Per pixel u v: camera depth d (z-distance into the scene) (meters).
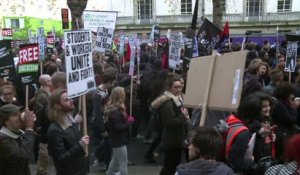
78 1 16.92
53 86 5.89
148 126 8.80
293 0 43.25
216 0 17.56
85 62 4.78
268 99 4.21
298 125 5.34
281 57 10.73
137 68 10.32
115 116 5.89
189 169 2.95
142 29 46.50
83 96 4.68
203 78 3.92
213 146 3.10
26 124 4.14
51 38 19.75
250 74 7.49
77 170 4.24
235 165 3.73
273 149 4.36
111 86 6.96
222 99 3.64
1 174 3.94
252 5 44.41
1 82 6.14
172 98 5.39
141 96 9.17
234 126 3.84
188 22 45.19
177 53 8.76
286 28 43.94
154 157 7.73
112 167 6.21
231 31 45.03
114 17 11.95
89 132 8.52
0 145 3.88
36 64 6.58
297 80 6.88
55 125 4.24
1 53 6.85
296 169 2.68
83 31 4.75
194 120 4.65
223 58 3.71
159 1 45.72
